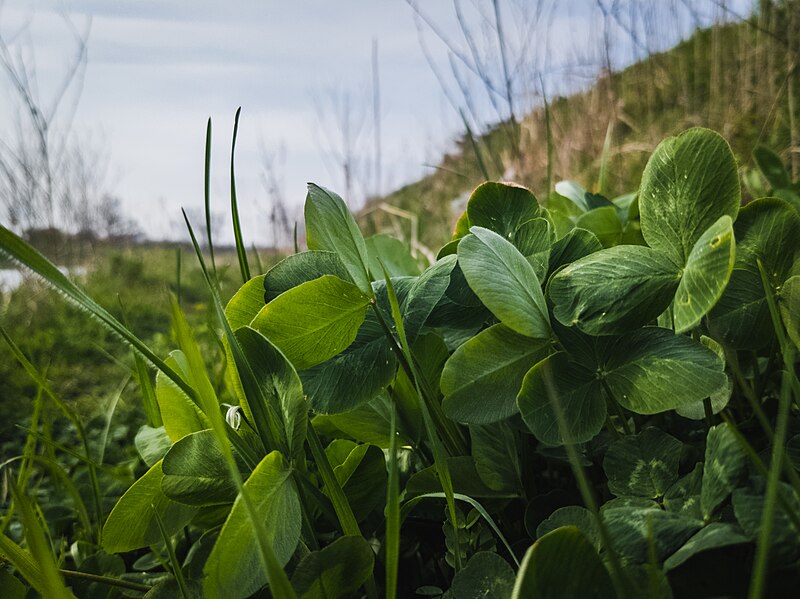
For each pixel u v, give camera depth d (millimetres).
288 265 583
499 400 511
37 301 4480
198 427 608
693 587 405
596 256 516
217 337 918
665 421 631
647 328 493
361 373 542
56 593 403
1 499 1305
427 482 574
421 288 565
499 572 441
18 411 2365
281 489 471
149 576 707
